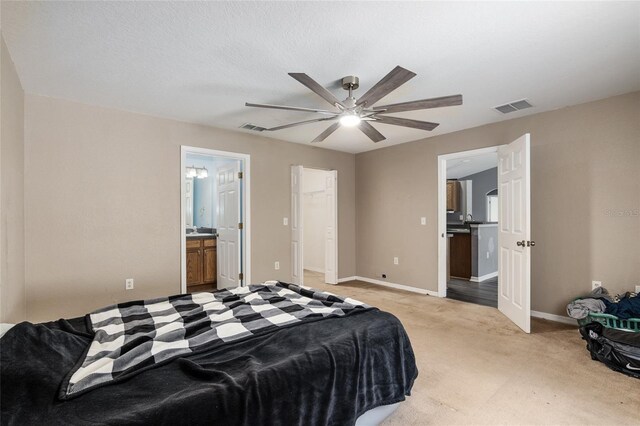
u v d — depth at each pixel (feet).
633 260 9.45
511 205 11.09
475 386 6.81
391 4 5.52
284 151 15.38
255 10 5.68
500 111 11.11
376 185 17.30
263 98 9.91
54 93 9.48
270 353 4.53
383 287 16.35
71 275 10.06
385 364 5.32
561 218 10.81
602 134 9.98
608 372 7.37
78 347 4.58
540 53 7.19
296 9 5.65
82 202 10.25
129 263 11.11
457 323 10.73
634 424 5.55
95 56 7.30
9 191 7.31
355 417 4.57
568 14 5.79
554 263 10.98
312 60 7.50
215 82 8.75
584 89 9.25
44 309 9.61
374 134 9.71
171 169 12.01
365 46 6.89
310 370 4.22
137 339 4.72
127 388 3.60
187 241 15.30
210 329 5.34
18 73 8.11
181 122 12.24
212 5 5.54
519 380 7.04
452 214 25.45
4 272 6.82
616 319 8.29
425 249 14.96
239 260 14.19
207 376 3.84
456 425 5.56
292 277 15.47
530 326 10.36
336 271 17.38
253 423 3.51
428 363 7.86
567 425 5.55
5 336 3.88
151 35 6.47
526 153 9.98
